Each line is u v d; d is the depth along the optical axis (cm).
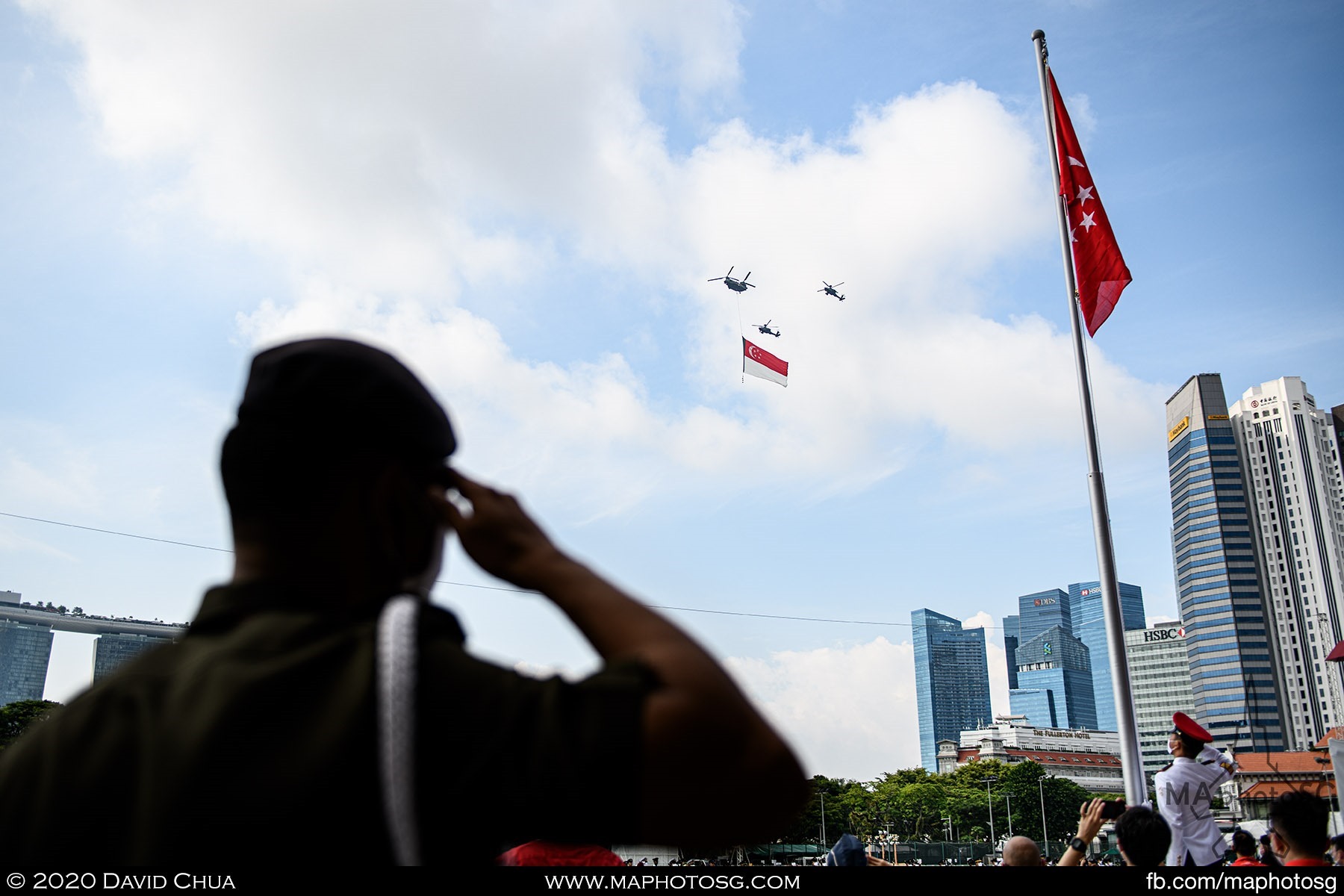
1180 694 19375
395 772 70
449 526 89
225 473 91
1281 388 16488
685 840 73
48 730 83
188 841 69
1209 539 16238
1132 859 516
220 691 75
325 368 89
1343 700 5369
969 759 15850
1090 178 1383
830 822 9544
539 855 225
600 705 74
